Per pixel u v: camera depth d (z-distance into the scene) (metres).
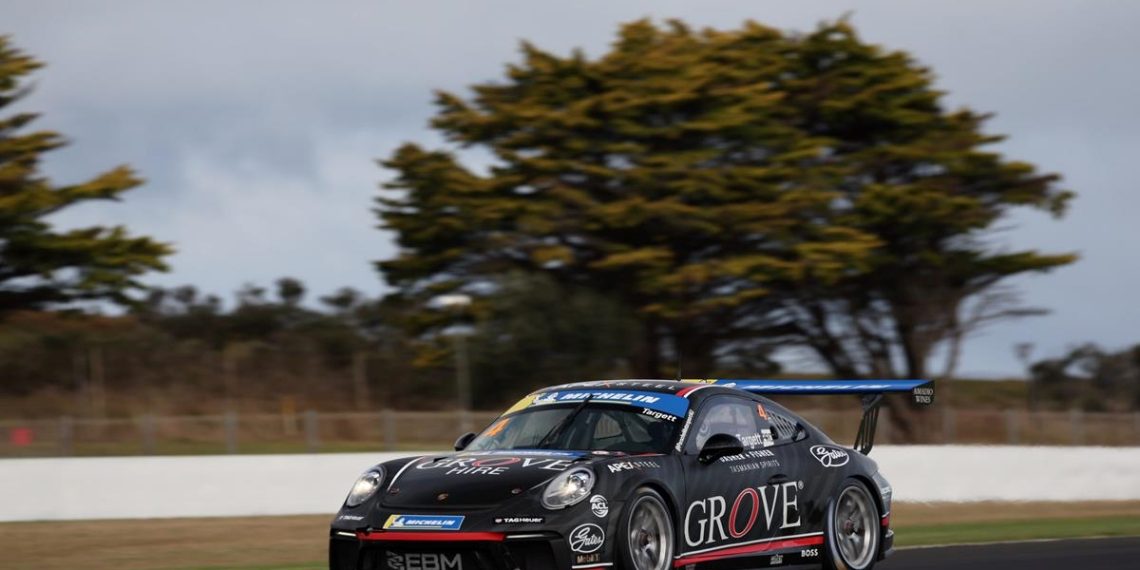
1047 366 183.00
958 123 152.62
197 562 44.38
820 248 137.50
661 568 25.94
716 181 138.75
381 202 146.88
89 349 185.62
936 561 38.50
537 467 25.64
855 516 32.12
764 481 29.14
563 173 140.50
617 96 139.75
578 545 24.23
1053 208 152.12
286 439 129.00
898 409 131.25
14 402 173.88
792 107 149.75
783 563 29.69
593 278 143.00
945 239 150.88
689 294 138.62
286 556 46.19
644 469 25.94
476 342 137.88
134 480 60.16
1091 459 81.06
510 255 144.50
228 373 190.12
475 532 24.12
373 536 25.17
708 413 28.84
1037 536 51.25
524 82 147.25
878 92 147.88
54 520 58.50
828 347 151.00
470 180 141.88
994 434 126.75
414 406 181.50
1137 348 182.62
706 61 147.12
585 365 138.50
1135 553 41.25
